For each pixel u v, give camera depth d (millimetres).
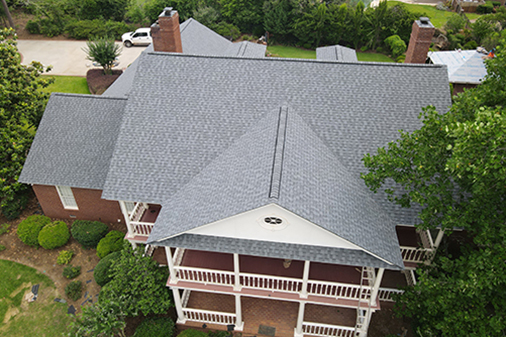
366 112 18156
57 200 22484
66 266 20938
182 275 17125
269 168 13953
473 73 36438
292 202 12883
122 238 21375
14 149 23172
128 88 28219
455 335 13062
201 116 18516
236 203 13453
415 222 15570
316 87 18781
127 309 16438
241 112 18469
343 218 13898
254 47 35250
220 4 55469
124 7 54812
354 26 48375
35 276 20500
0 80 22812
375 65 19031
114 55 38281
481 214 12227
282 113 17125
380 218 15328
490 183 11492
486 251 11656
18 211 23938
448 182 12648
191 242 14578
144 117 18688
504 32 14156
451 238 18500
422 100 18250
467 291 12375
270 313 18359
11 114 24125
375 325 18016
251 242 14508
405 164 13336
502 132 9797
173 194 16734
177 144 17984
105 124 22094
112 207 22250
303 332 17500
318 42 50406
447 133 11469
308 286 16656
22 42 47812
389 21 48719
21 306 19031
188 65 19719
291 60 19484
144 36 47562
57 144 21844
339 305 15906
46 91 36906
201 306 18500
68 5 52281
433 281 13219
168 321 17453
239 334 17609
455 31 48906
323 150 16797
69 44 47812
